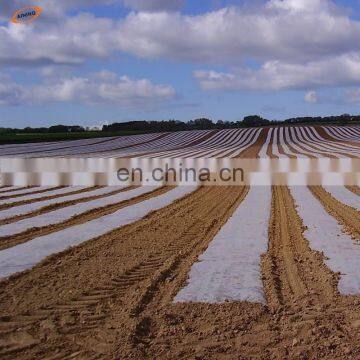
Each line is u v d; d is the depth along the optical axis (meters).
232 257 10.34
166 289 8.29
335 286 8.38
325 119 106.38
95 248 11.16
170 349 6.14
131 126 97.00
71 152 51.75
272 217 15.35
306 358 5.91
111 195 21.33
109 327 6.74
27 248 11.13
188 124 100.69
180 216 15.66
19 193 21.97
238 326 6.77
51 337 6.47
